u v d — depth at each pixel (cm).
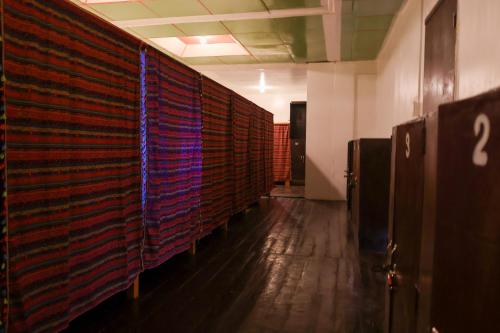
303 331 229
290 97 1122
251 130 611
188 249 386
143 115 275
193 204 376
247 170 598
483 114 66
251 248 411
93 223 216
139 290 289
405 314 135
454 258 77
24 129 167
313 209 666
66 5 190
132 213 261
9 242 159
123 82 243
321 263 359
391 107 558
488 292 64
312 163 788
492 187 63
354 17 503
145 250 286
